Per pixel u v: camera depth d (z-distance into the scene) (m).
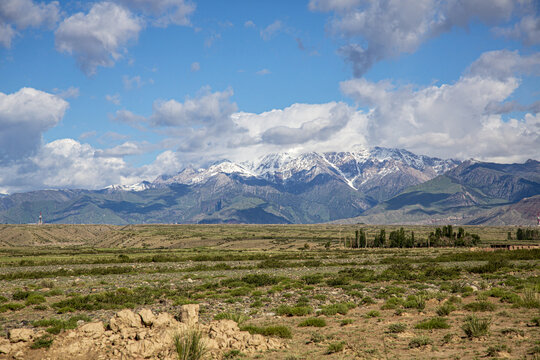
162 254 166.12
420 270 72.00
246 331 25.86
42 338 24.22
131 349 21.89
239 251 191.88
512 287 45.81
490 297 39.41
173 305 40.78
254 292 47.56
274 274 73.25
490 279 56.06
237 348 22.95
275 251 188.38
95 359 21.50
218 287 55.44
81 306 39.69
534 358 18.41
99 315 35.94
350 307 37.25
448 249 175.62
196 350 21.33
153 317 26.55
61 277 76.50
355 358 20.80
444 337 23.39
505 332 24.17
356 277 61.59
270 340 24.30
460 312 32.28
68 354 22.22
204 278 68.62
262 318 33.53
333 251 174.38
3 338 24.91
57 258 144.12
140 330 25.09
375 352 21.45
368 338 25.11
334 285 53.62
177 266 101.56
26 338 24.09
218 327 26.14
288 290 50.53
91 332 25.06
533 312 30.80
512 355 19.64
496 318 29.03
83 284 62.69
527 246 164.38
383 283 55.47
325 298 42.41
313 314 34.66
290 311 34.72
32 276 76.94
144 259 124.25
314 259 121.25
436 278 58.22
